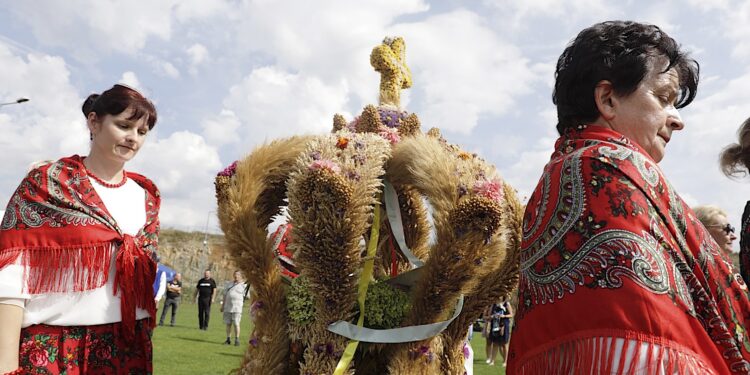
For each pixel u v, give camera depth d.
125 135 2.40
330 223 2.15
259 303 2.34
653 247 1.20
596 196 1.27
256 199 2.44
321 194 2.13
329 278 2.17
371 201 2.22
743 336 1.30
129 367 2.38
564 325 1.24
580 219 1.28
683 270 1.24
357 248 2.19
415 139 2.48
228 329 12.68
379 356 2.32
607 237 1.22
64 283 2.21
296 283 2.32
